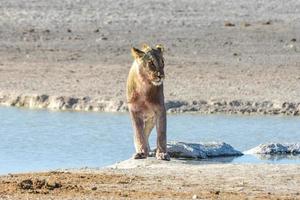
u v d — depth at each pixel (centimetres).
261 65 4353
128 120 3103
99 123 3033
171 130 2917
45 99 3506
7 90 3656
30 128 2930
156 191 1681
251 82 3888
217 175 1856
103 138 2753
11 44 4988
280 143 2469
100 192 1667
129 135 2808
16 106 3494
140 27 5528
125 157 2461
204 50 4797
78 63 4425
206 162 2236
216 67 4288
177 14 5966
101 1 6412
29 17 5806
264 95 3566
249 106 3397
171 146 2312
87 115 3228
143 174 1884
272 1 6506
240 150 2553
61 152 2536
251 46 4916
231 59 4525
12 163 2369
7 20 5681
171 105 3391
